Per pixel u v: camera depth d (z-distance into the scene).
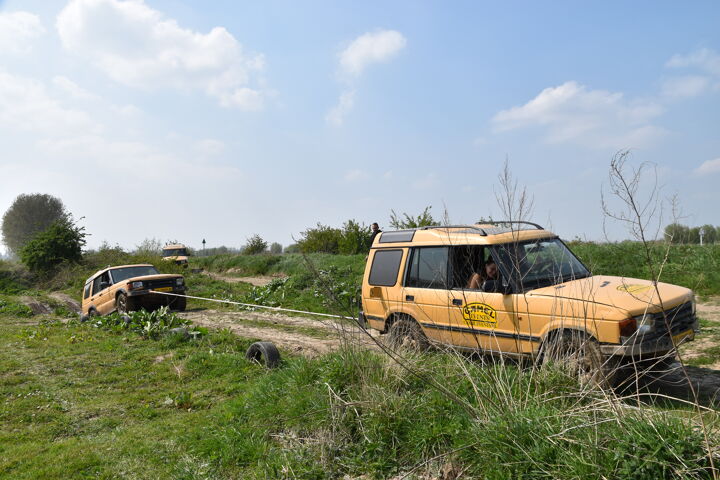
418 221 20.64
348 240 26.47
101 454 4.79
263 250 38.25
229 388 6.70
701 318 9.31
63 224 30.98
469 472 3.58
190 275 25.47
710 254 12.78
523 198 4.28
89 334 11.69
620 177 3.23
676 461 2.84
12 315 17.16
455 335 6.33
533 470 3.23
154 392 6.98
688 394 5.05
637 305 4.83
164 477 4.23
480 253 6.33
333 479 3.97
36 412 6.30
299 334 10.70
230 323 12.82
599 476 2.94
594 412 3.47
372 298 7.56
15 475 4.44
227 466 4.31
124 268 16.42
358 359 5.20
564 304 5.20
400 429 4.21
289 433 4.72
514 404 3.92
